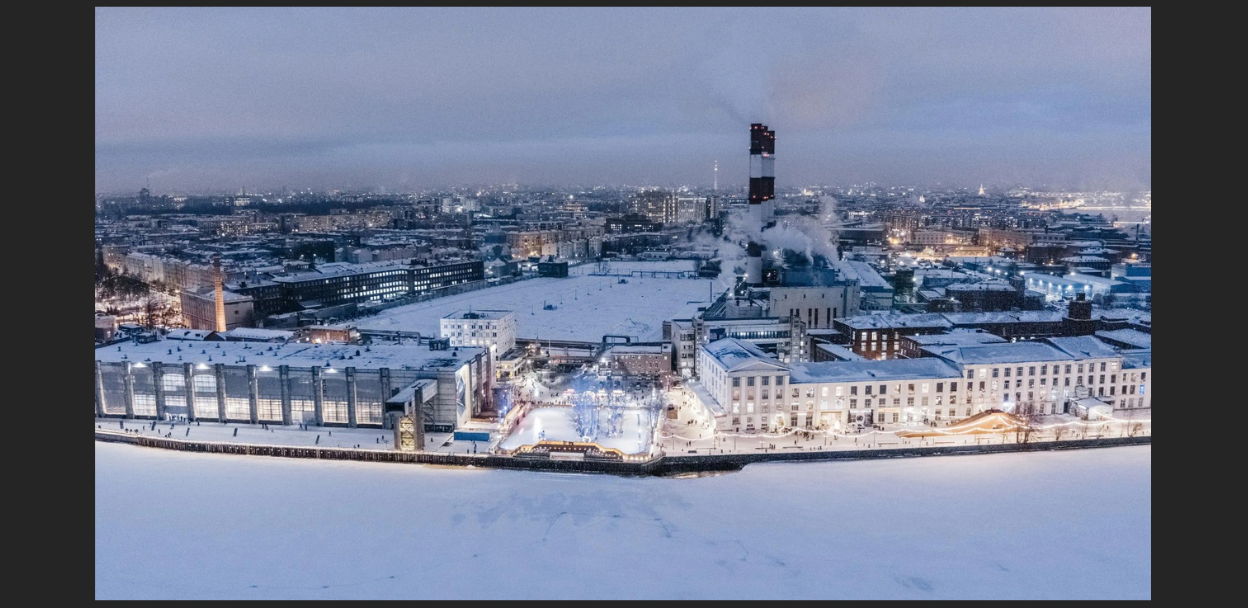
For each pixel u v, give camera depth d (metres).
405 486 154.38
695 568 121.31
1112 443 172.12
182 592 113.25
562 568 121.31
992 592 114.00
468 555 125.62
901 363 188.75
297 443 173.25
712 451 166.38
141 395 190.12
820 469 161.25
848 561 123.31
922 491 149.25
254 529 134.50
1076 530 132.88
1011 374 184.12
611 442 172.38
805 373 184.12
